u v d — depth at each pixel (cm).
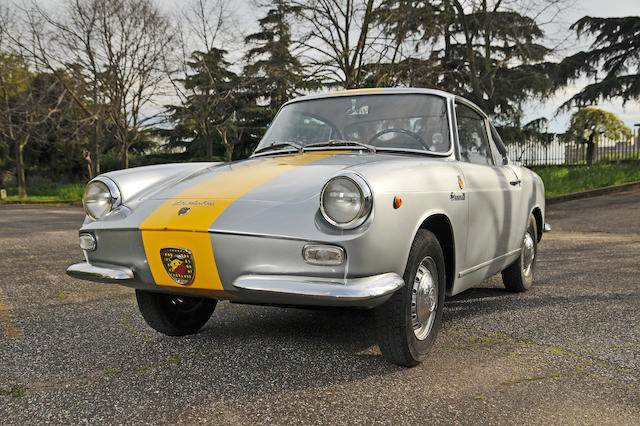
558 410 240
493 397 254
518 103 2645
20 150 3244
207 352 329
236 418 235
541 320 392
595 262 639
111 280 295
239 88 2228
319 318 407
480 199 357
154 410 246
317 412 240
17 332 381
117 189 307
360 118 374
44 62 2327
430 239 293
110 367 305
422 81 1769
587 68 2942
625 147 2345
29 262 721
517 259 469
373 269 253
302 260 251
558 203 1493
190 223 267
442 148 352
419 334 299
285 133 391
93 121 2534
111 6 2278
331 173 284
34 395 265
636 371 288
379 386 269
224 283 266
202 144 3750
